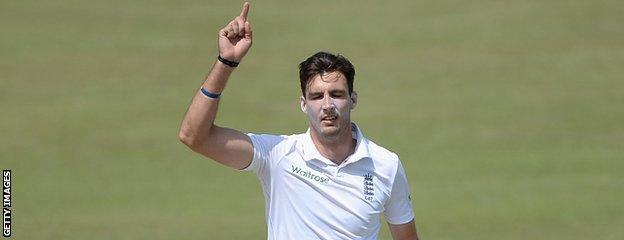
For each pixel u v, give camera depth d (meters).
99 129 61.94
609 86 67.06
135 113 64.69
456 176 53.38
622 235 44.16
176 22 82.00
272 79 69.56
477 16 81.44
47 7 86.88
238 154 18.42
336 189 18.59
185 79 70.69
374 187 18.75
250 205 49.94
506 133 59.72
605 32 77.31
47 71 72.56
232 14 83.31
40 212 48.62
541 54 73.31
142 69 72.69
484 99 65.50
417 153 56.94
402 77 69.75
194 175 54.84
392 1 85.94
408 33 78.19
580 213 47.38
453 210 48.41
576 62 71.50
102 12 85.00
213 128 18.22
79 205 49.88
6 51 76.62
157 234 45.31
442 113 63.31
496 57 73.06
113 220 47.56
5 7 86.88
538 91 66.62
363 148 18.67
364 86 68.19
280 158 18.66
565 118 61.78
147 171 55.28
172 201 50.56
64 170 55.41
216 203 50.28
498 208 48.50
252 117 62.47
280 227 18.94
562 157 55.59
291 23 80.62
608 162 54.53
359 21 80.94
